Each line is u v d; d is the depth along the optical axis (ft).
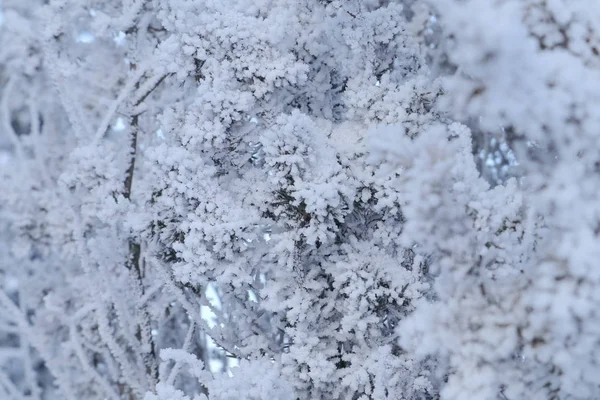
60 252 16.02
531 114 4.88
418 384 8.98
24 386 19.93
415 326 5.59
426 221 5.18
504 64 4.48
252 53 9.61
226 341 10.68
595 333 4.91
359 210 10.00
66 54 12.80
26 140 17.66
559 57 4.95
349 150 9.56
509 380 5.37
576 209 5.04
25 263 17.71
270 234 10.15
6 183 16.20
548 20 5.43
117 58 13.56
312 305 9.86
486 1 4.57
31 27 15.78
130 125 12.48
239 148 10.15
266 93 9.80
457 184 5.40
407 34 10.35
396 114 9.49
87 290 14.60
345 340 9.82
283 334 11.19
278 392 8.02
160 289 13.17
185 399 8.04
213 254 9.41
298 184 8.93
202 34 9.62
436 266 5.61
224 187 10.14
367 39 10.06
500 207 5.94
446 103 5.14
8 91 18.35
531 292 5.19
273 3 10.18
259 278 10.71
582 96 4.87
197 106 9.86
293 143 8.91
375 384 9.02
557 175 5.14
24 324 14.94
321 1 9.71
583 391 5.31
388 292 9.53
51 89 17.70
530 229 6.15
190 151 9.74
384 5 13.41
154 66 11.64
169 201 9.39
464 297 5.61
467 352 5.34
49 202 15.10
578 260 4.81
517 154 5.54
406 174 5.23
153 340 13.34
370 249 9.87
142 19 12.35
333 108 11.03
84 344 14.16
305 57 10.05
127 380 12.53
